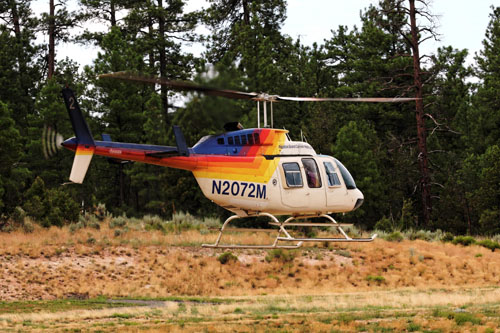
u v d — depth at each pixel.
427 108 121.31
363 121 117.44
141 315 46.66
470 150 119.50
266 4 129.12
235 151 39.50
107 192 108.75
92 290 62.22
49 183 106.69
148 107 102.06
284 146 40.12
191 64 130.50
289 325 39.91
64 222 87.94
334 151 103.81
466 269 75.31
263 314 45.62
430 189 103.25
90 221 87.50
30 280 62.56
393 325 37.91
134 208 109.12
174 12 130.75
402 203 110.25
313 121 107.00
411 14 106.94
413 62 115.19
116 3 130.62
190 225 86.81
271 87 107.56
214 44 127.06
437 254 78.31
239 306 51.28
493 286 69.19
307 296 60.94
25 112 118.19
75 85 117.12
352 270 72.56
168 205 101.69
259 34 113.69
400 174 109.56
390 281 70.94
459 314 40.84
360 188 101.75
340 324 38.75
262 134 39.72
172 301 58.69
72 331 39.44
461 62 127.81
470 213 105.31
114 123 106.94
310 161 40.38
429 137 118.88
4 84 117.38
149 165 100.62
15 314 48.84
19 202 86.38
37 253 68.88
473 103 126.12
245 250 76.12
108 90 107.50
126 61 110.50
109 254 71.31
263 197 39.19
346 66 144.25
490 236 96.94
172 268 68.81
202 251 74.69
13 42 123.50
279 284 68.38
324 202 40.22
